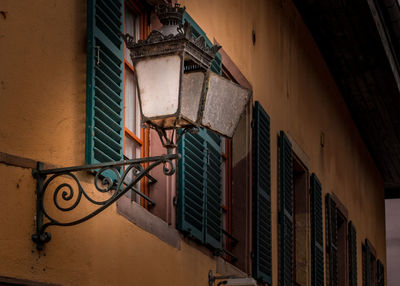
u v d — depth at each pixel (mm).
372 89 13633
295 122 10102
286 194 9156
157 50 4676
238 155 8000
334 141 12617
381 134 15328
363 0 11156
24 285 4344
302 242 10312
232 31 7926
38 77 4664
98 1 5227
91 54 5059
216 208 6926
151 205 6070
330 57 12680
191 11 6883
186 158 6328
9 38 4488
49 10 4816
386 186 18422
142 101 4676
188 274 6336
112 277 5188
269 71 9109
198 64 4730
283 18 10062
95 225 5031
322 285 10617
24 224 4441
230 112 4984
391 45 12719
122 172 5320
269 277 8234
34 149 4574
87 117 4992
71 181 4832
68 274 4750
